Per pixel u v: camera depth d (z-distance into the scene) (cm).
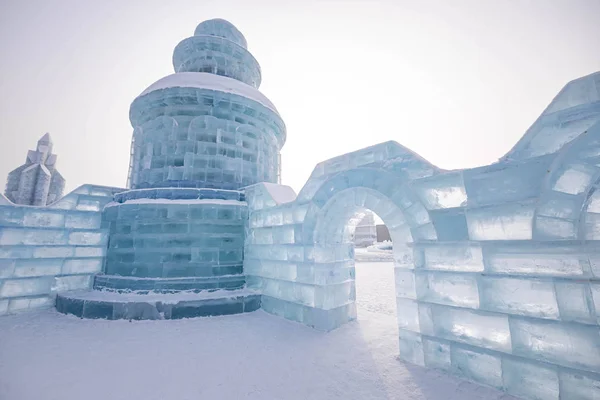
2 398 367
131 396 372
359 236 4866
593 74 348
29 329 645
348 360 488
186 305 733
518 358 367
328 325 642
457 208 450
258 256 862
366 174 582
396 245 528
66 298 772
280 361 484
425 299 472
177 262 834
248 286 881
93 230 950
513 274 385
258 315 768
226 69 1326
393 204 537
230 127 1093
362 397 373
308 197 718
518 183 391
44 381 405
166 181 1001
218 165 1043
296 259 729
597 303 321
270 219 834
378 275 1783
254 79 1493
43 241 857
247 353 518
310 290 680
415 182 507
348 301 723
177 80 1086
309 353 518
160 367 459
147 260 837
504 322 385
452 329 435
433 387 395
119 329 646
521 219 384
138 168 1088
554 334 344
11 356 494
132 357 497
